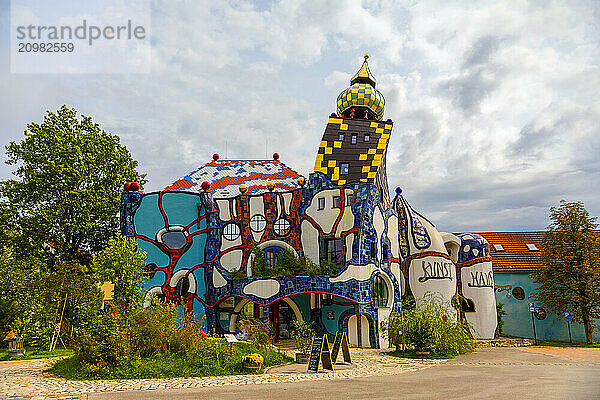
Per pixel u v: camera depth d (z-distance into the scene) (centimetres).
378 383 1759
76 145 3906
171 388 1652
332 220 3444
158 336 2120
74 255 3828
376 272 3353
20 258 3656
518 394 1495
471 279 4062
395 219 3803
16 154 3822
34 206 3822
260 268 3394
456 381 1797
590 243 3956
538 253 4747
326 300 3491
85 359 1998
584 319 3984
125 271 2550
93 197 3819
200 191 3762
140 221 3616
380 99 4400
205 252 3603
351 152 3959
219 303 3478
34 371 2144
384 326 3067
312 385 1717
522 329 4528
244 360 2047
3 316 3034
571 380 1812
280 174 4316
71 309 3206
